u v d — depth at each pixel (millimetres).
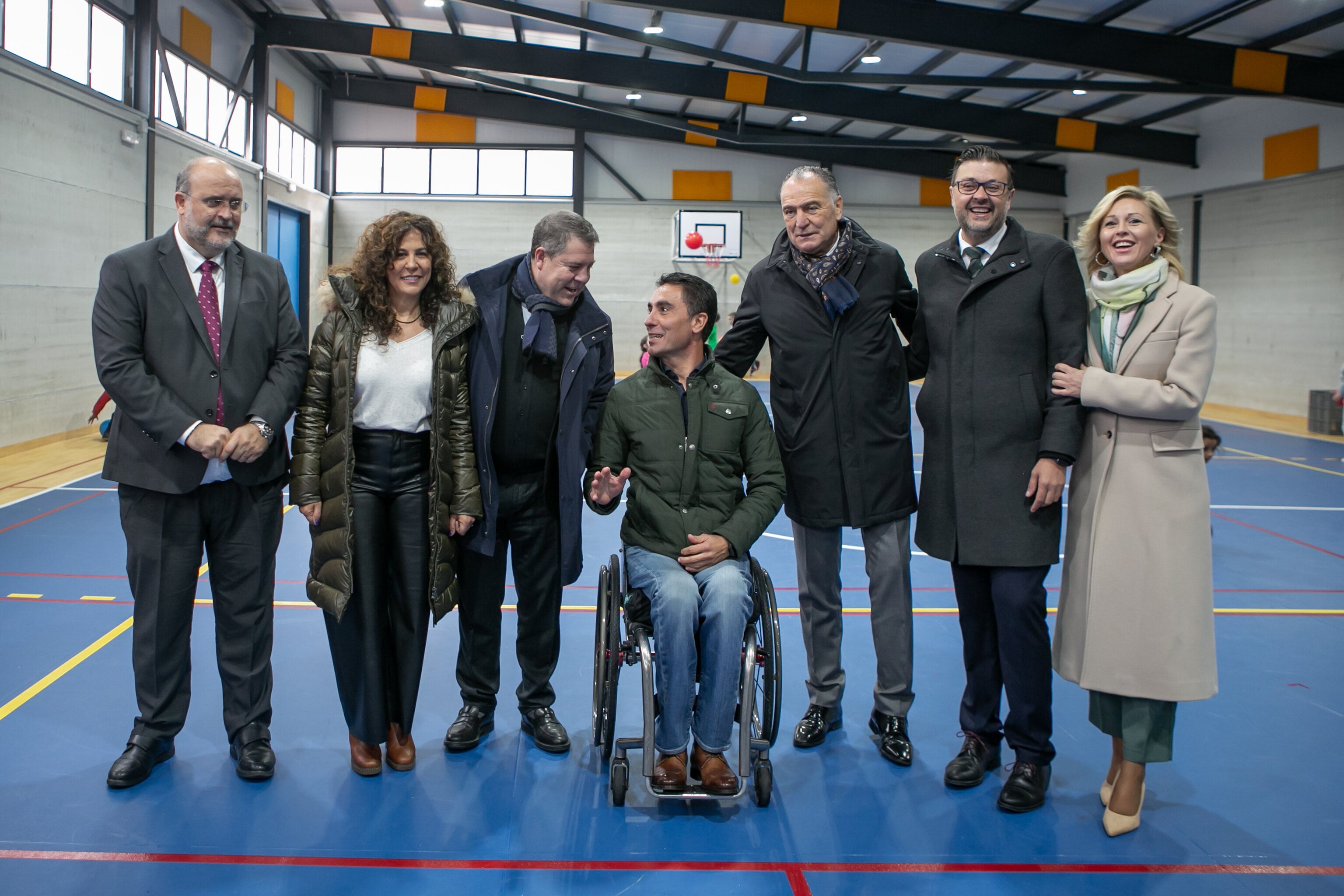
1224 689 3072
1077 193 16734
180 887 1863
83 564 4383
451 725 2707
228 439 2156
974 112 12586
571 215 2311
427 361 2328
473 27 12516
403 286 2275
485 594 2551
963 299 2328
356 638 2314
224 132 11750
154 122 9430
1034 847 2104
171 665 2340
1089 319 2311
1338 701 2979
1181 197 13992
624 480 2303
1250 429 11008
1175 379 2070
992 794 2369
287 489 7379
